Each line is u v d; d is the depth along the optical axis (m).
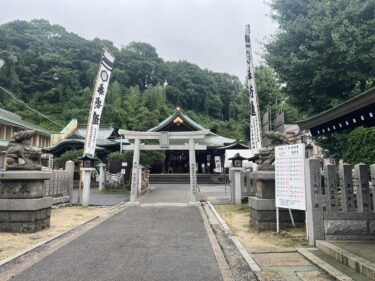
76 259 6.02
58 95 59.19
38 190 8.98
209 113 71.50
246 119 35.44
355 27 12.05
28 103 56.25
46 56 61.28
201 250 6.70
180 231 8.77
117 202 16.23
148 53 81.81
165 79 75.38
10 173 8.64
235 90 78.12
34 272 5.26
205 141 41.16
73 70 63.88
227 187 28.25
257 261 5.98
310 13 13.24
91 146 15.45
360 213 6.86
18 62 57.75
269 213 8.87
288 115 29.92
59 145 32.19
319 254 6.19
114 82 64.56
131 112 56.12
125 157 25.36
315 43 12.63
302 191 7.50
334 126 6.86
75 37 73.06
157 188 27.17
